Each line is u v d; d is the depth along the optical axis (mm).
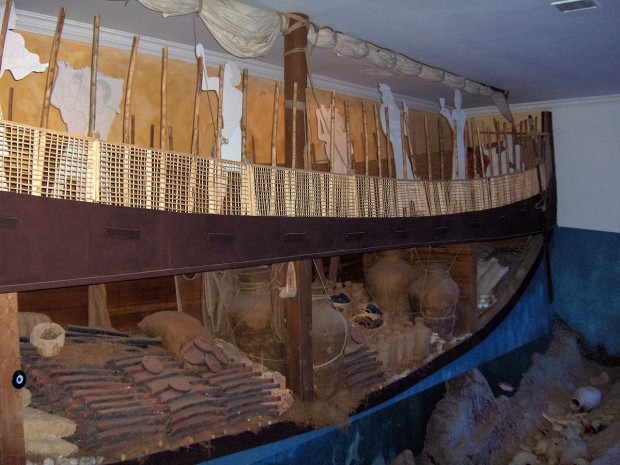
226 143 4562
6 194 3061
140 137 5914
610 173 10102
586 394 8781
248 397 4836
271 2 4910
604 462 7141
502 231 8281
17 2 4824
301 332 5145
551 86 9000
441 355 7301
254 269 5891
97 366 4496
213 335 6371
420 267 8156
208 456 4336
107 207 3531
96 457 3848
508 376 8953
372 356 6426
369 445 6000
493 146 10547
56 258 3279
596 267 10320
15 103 5098
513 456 7656
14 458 3355
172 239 3908
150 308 6203
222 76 4383
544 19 5633
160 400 4340
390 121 6418
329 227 5207
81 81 5469
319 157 7684
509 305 9141
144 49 5895
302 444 5113
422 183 6574
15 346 3365
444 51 6680
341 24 5578
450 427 7078
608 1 5180
